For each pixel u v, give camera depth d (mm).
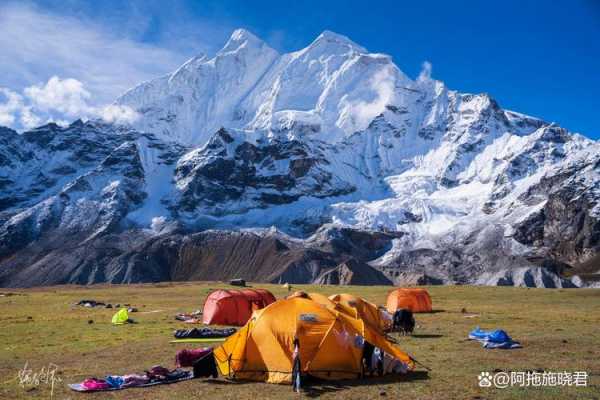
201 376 32906
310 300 33938
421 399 26531
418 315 73812
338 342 31938
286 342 31922
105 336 53875
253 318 33312
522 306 90312
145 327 61719
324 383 30969
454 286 157875
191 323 66438
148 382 31484
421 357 37812
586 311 78625
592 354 38000
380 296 121688
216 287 171375
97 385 30359
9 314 82000
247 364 32625
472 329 54750
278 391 29312
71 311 87000
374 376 32156
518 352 39062
